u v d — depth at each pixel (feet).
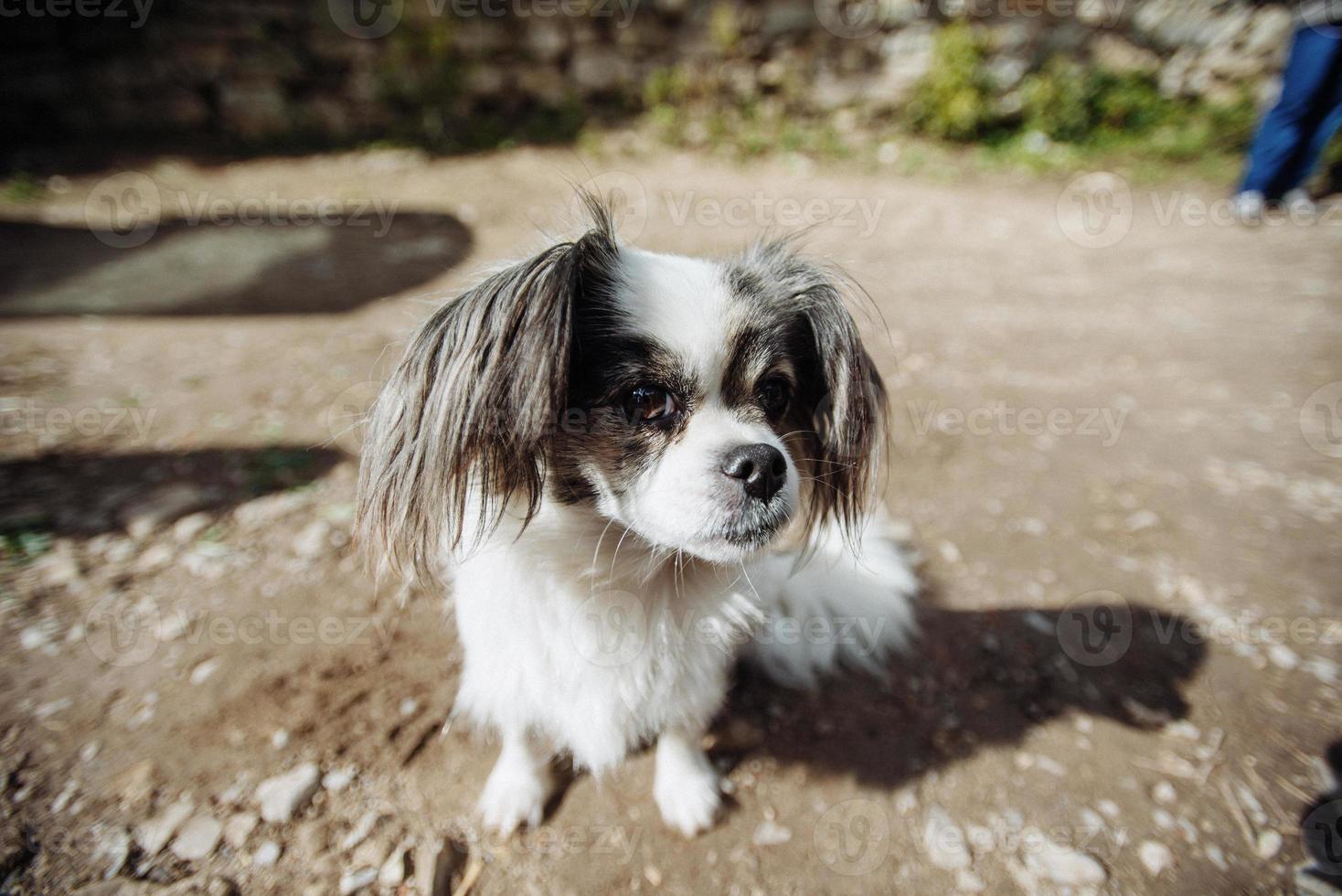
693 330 0.94
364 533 0.93
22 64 3.93
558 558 0.97
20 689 1.17
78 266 2.90
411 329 0.96
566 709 1.02
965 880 1.00
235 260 3.03
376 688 1.22
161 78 4.17
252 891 0.96
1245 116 4.32
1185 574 1.49
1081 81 4.45
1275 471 1.80
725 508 0.88
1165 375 2.30
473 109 4.60
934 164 4.29
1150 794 1.10
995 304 2.83
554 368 0.85
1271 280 2.98
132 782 1.06
